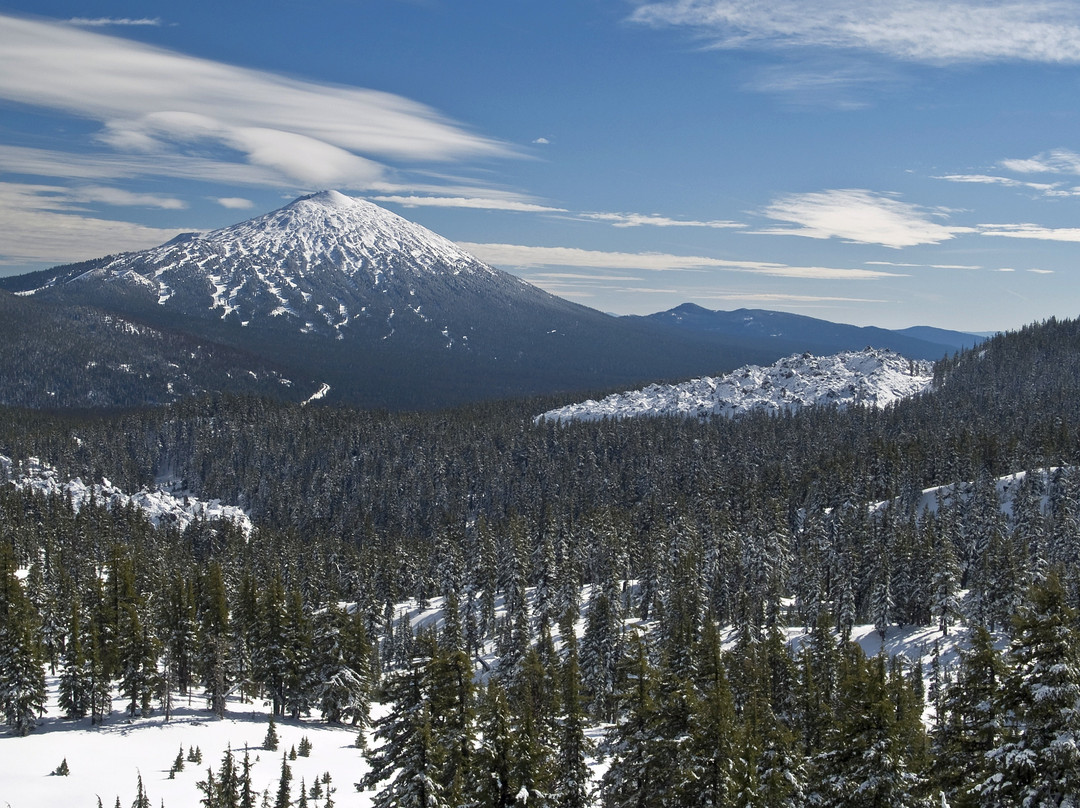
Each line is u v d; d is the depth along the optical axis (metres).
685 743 30.98
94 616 79.75
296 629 74.00
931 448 157.38
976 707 24.56
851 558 103.31
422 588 134.00
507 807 30.62
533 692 53.62
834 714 38.59
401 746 32.59
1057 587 22.11
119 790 50.62
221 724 68.25
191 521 185.75
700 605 86.25
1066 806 20.80
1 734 64.94
